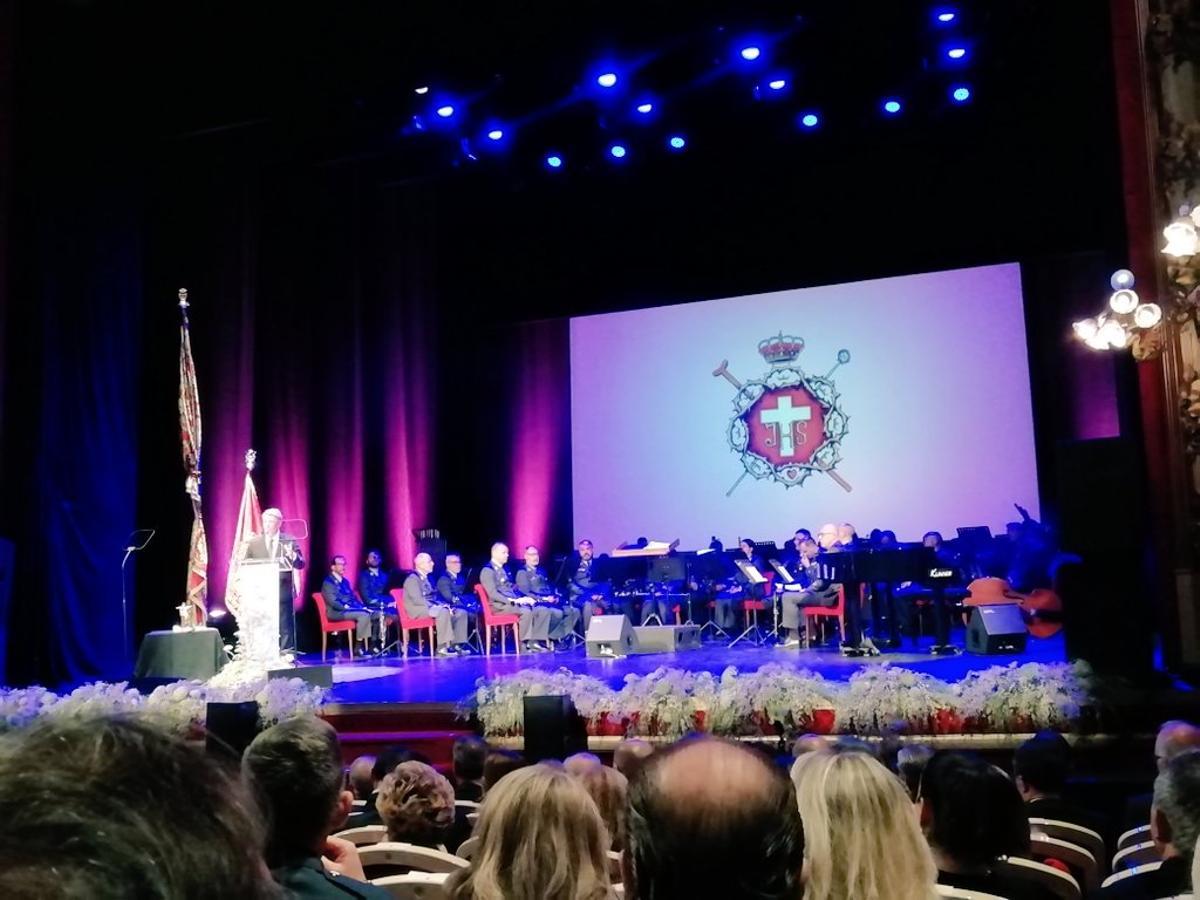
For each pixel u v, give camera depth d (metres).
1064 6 9.62
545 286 14.02
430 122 11.12
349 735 7.30
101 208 10.57
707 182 13.02
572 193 13.65
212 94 10.53
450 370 14.52
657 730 6.55
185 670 8.60
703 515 13.59
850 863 1.89
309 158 12.05
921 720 6.31
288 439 12.58
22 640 9.67
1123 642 6.46
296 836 2.27
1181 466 7.60
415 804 3.24
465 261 14.36
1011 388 12.31
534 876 2.05
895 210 12.44
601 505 14.05
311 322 12.99
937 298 12.63
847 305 13.00
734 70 10.36
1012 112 11.25
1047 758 4.17
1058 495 6.66
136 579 11.16
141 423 11.29
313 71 10.32
